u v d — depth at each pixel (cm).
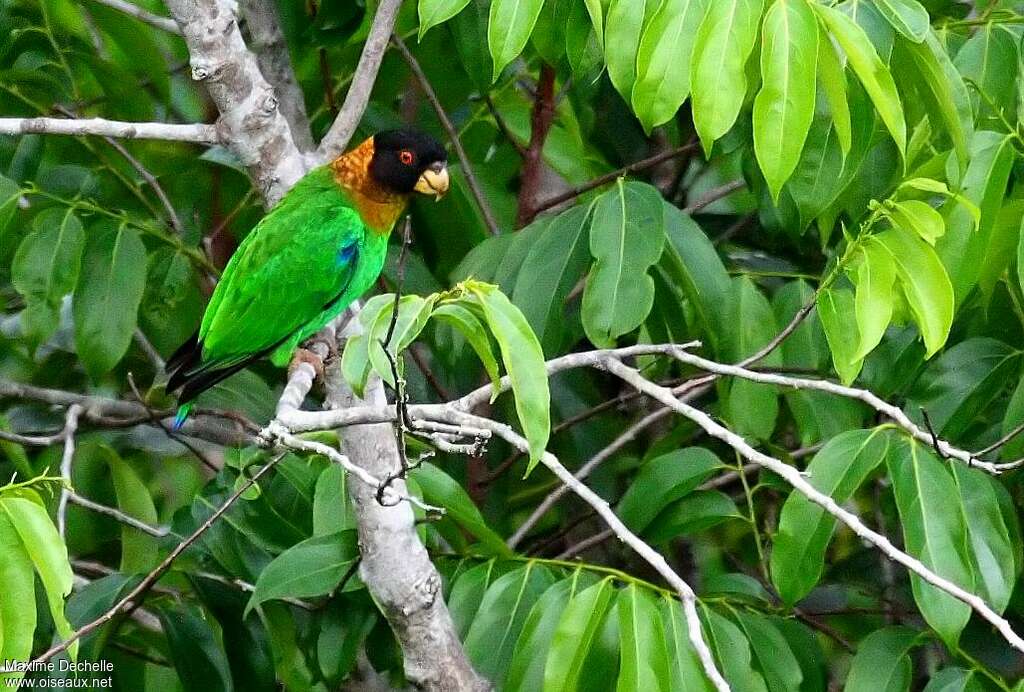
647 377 1322
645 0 796
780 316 1098
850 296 839
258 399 1290
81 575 1261
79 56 1231
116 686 1139
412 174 1121
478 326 693
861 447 905
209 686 1036
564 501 1330
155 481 1440
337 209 1108
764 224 1102
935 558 858
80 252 1104
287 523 1050
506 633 931
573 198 1289
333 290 1102
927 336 779
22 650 682
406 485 931
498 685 925
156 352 1368
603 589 834
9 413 1391
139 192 1274
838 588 1330
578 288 1298
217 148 1178
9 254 1233
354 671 1253
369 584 931
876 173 988
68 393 1318
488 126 1302
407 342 680
